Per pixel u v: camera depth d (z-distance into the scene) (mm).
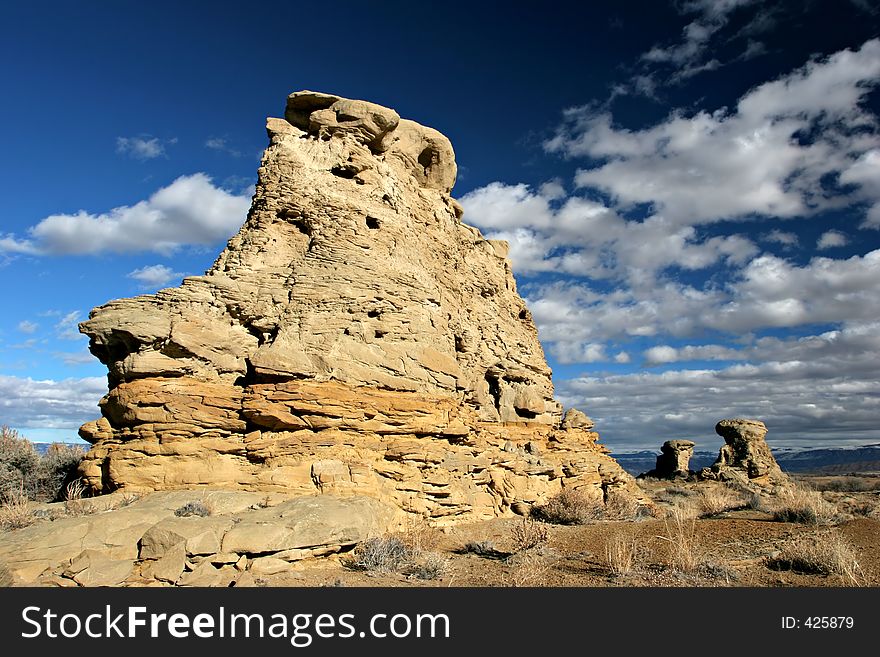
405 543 16000
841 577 12859
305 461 16828
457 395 23422
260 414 16875
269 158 22125
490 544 17016
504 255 35219
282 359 17688
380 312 20719
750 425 60906
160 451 15938
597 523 23000
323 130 23531
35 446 22891
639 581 12602
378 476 18125
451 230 29078
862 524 20406
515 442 27547
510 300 33844
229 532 12445
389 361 20156
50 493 19812
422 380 21203
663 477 62344
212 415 16672
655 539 18188
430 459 19656
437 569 13328
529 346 33156
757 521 22438
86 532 12242
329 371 18453
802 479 75438
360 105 24016
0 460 20281
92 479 16234
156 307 17281
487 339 28938
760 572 13531
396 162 26656
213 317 18203
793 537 17703
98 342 17078
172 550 11789
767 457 60219
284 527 13055
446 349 23234
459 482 21281
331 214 21172
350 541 13984
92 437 16734
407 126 28156
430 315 22688
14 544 11742
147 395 16125
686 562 13609
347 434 17953
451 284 26859
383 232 22391
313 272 19812
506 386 28953
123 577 11352
